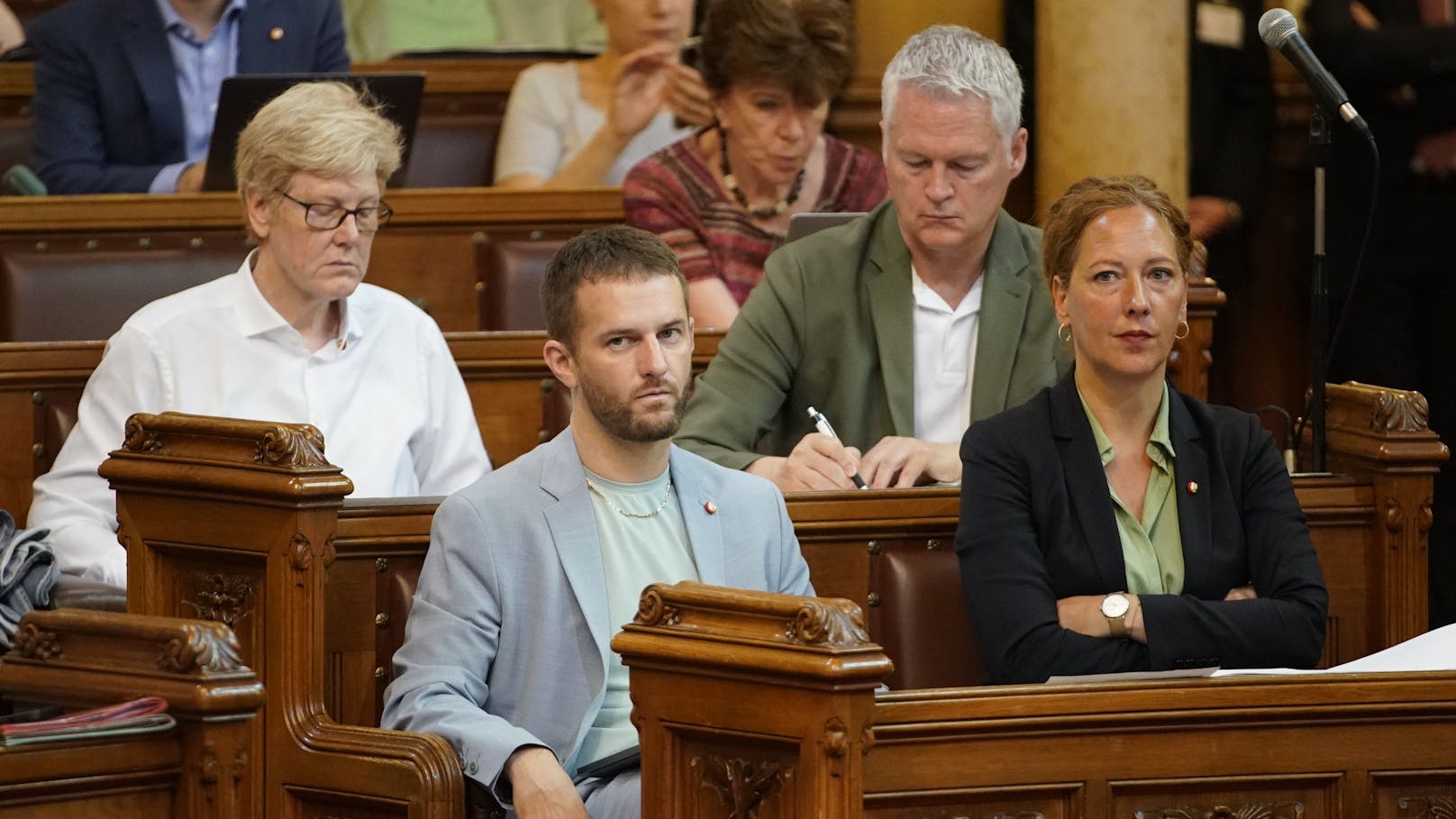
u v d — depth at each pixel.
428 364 11.44
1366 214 15.57
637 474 8.97
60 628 7.75
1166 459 9.31
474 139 17.33
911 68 10.47
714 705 7.25
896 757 7.60
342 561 9.12
